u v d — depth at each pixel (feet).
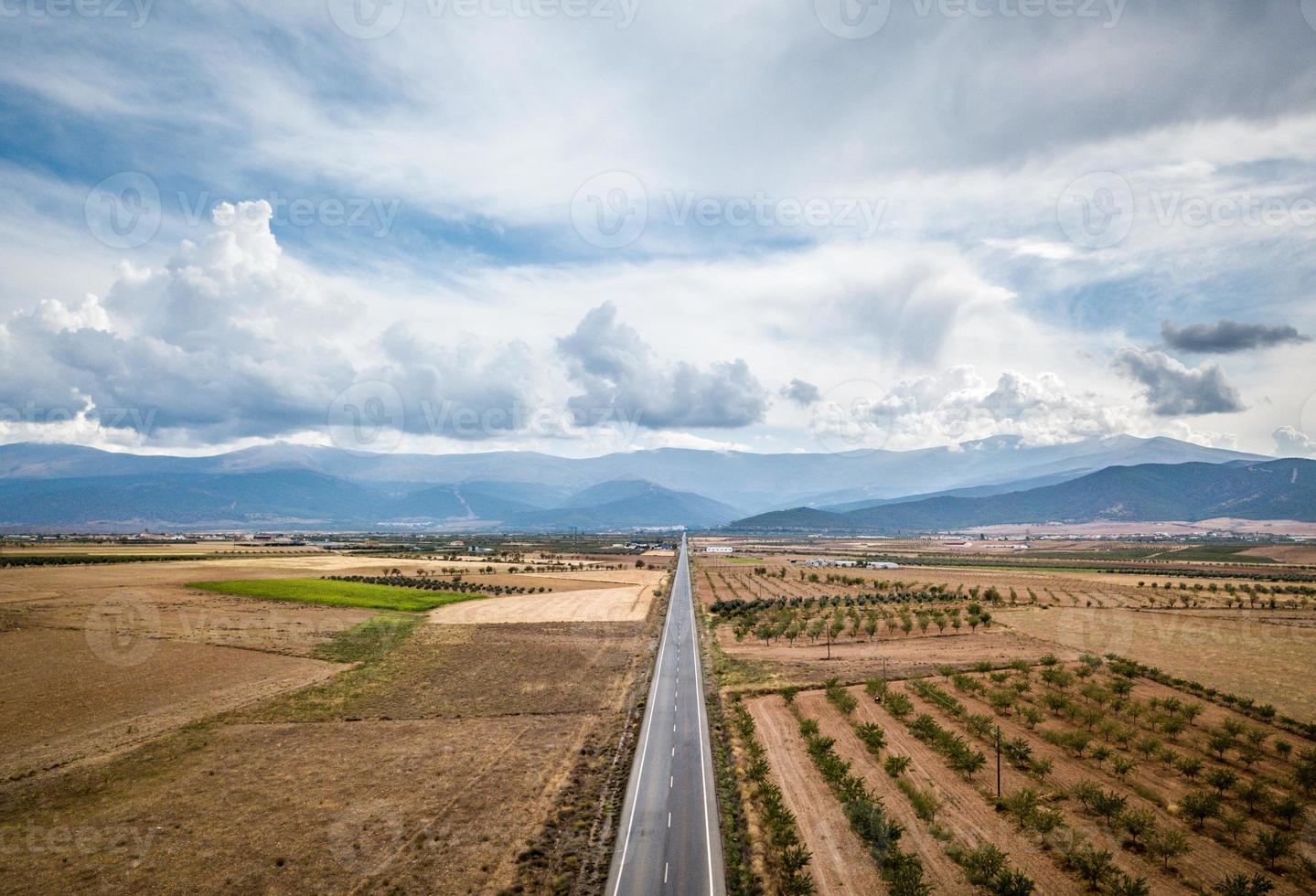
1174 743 167.02
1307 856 113.70
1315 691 212.84
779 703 203.21
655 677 231.30
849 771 150.20
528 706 195.62
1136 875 107.96
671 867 110.22
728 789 140.67
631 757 156.87
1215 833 121.80
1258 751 158.20
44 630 263.90
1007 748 158.71
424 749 159.84
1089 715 180.75
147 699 190.08
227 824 121.49
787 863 107.55
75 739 159.94
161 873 105.29
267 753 155.02
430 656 252.21
